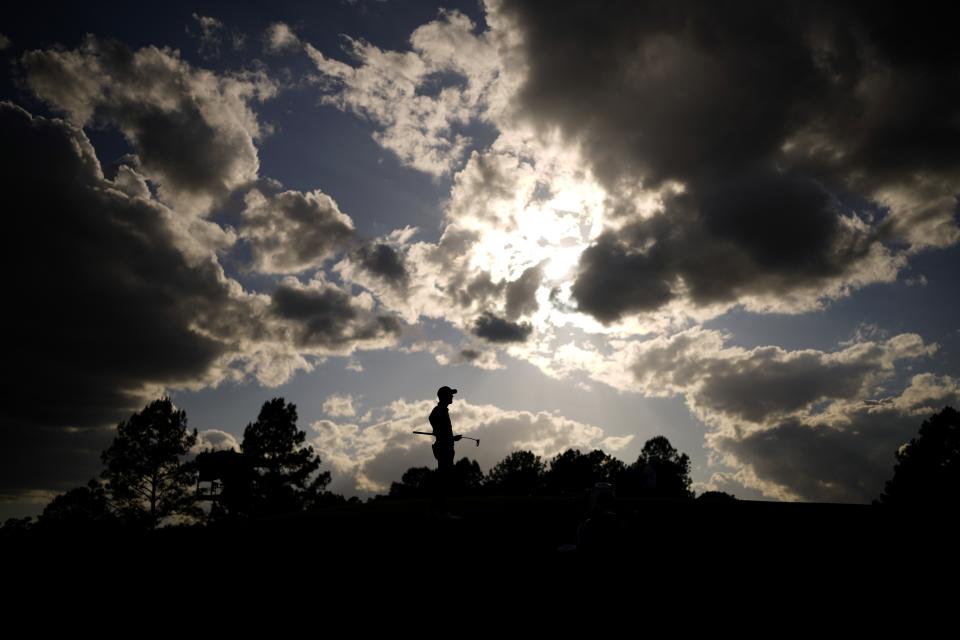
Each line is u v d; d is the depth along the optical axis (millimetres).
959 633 5328
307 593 6727
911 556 7781
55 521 40906
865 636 5258
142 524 43594
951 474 47156
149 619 6000
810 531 9625
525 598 6336
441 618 5766
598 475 89000
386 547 9047
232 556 8859
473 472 99125
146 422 45469
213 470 48844
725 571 7305
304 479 53250
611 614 5820
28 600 6691
